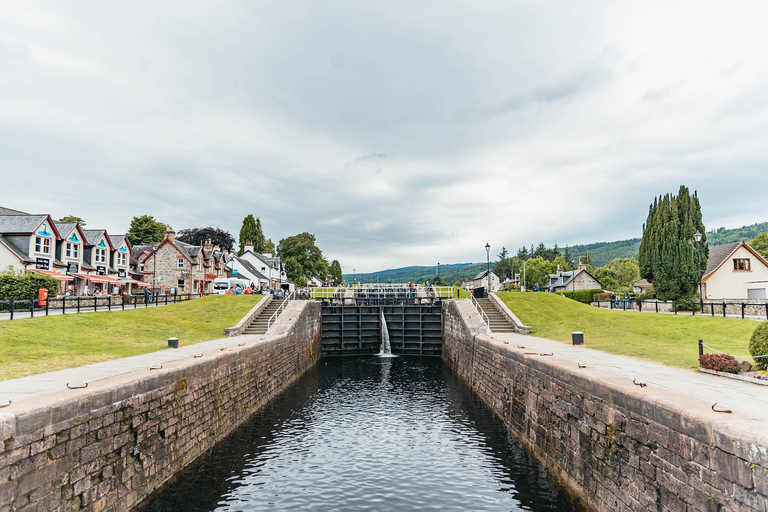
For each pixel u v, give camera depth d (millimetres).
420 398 24000
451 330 35969
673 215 40000
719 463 6824
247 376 19969
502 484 12922
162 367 13227
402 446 16250
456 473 13766
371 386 27297
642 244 44500
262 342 22484
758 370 12461
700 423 7254
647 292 43656
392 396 24453
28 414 7680
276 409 21422
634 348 19266
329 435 17453
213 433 16062
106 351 18312
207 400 15547
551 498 11945
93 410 9422
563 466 12914
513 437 17297
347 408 21703
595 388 10977
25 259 37281
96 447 9508
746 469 6270
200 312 35250
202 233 93000
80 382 10812
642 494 8891
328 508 11516
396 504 11727
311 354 36562
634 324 26531
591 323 28828
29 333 18922
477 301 36156
